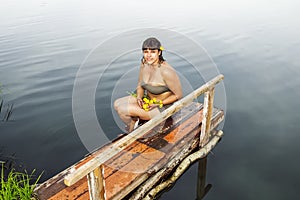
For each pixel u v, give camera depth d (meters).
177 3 29.28
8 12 22.81
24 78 8.31
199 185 4.14
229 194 3.94
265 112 6.22
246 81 8.14
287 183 4.10
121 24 17.06
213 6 26.89
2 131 5.43
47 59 10.17
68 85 7.66
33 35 14.20
